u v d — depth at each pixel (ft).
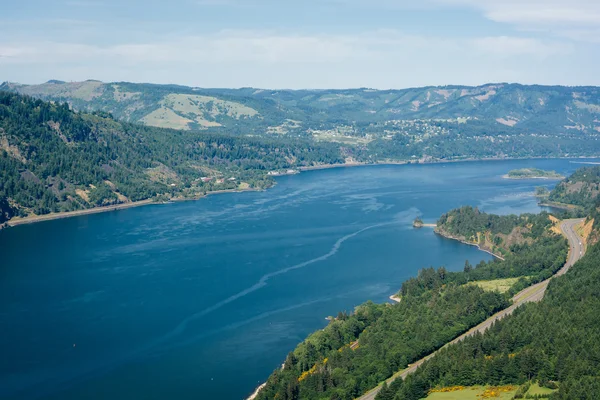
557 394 592.19
